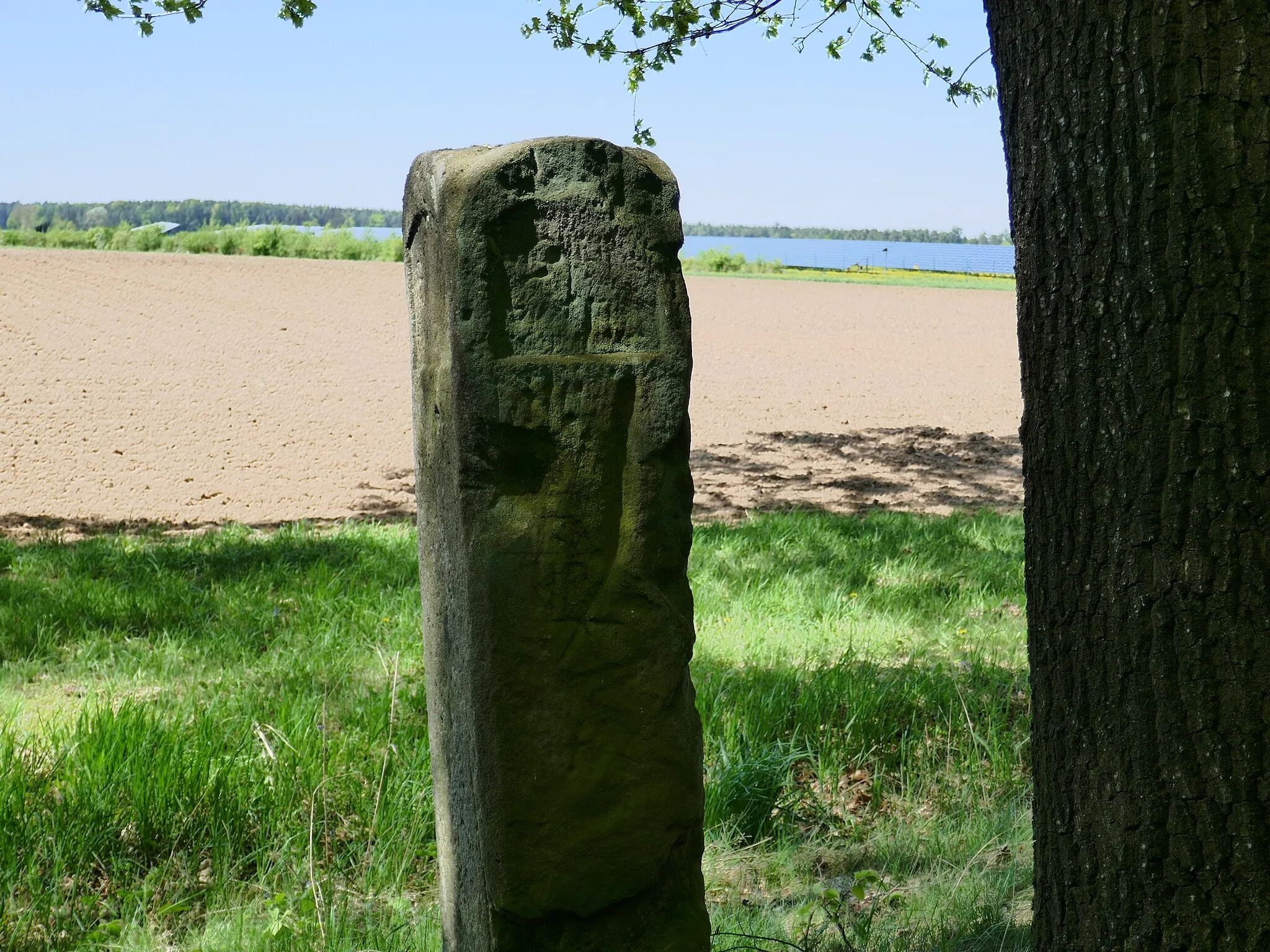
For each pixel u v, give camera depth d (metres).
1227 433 2.18
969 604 6.91
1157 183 2.21
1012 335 27.44
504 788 2.36
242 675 5.38
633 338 2.40
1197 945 2.30
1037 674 2.61
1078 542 2.44
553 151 2.36
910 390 19.34
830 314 29.92
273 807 3.86
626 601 2.38
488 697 2.36
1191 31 2.15
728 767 4.15
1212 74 2.14
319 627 6.04
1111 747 2.40
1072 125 2.36
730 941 3.20
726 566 7.65
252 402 15.77
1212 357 2.18
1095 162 2.31
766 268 46.47
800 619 6.42
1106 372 2.34
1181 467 2.23
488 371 2.31
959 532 9.02
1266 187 2.13
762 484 12.02
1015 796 4.33
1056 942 2.60
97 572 7.33
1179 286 2.20
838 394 18.69
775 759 4.23
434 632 2.87
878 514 10.16
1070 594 2.48
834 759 4.57
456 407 2.34
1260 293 2.14
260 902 3.44
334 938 3.19
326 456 12.84
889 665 5.71
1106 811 2.43
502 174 2.31
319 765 4.11
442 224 2.38
